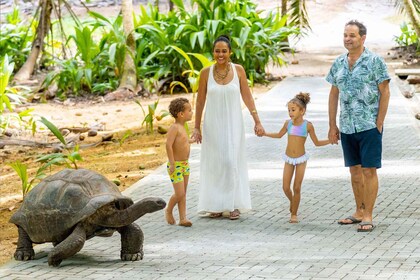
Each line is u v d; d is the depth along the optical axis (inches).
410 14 765.3
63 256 281.7
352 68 332.5
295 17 1044.5
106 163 510.6
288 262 284.0
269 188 410.6
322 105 692.7
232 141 353.1
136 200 389.4
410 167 446.0
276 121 614.5
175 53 834.2
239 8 899.4
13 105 727.1
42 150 586.6
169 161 339.3
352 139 335.9
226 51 352.2
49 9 928.3
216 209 352.8
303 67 1002.7
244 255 296.0
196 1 856.3
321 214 358.9
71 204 283.1
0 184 470.9
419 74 834.8
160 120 677.3
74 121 695.1
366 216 331.0
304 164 344.5
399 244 305.4
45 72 959.6
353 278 261.3
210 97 354.3
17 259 297.3
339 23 1497.3
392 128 571.2
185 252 302.7
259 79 875.4
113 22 869.8
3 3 1582.2
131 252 292.2
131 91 820.0
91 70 839.1
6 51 983.6
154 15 906.7
